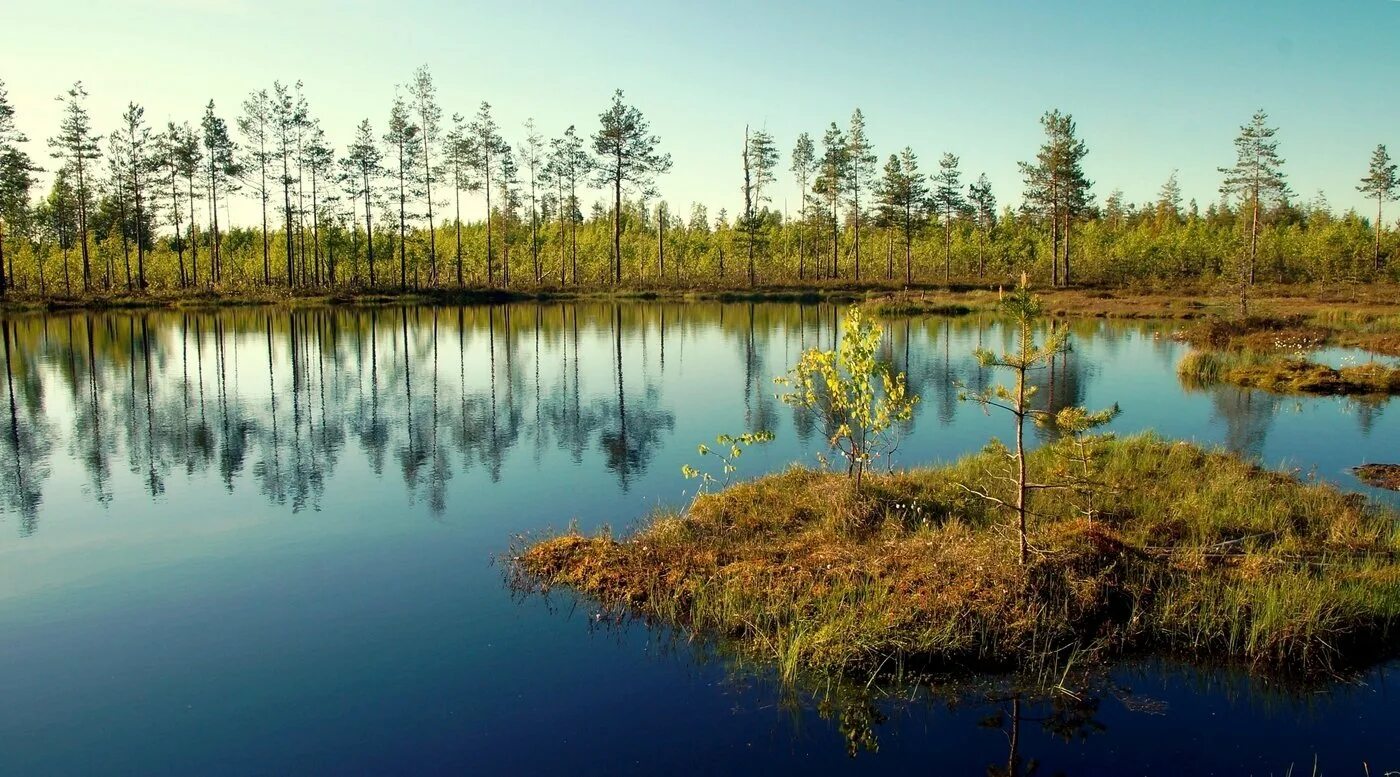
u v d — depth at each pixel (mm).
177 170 54781
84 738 5809
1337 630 6758
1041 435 14977
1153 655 6730
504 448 14531
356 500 11492
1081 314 42625
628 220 93000
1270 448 14008
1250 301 44219
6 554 9445
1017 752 5551
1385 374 20359
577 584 8227
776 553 8320
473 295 54250
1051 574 7273
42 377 22312
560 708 6125
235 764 5477
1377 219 62406
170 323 38250
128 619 7715
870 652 6570
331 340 31531
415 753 5574
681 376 22766
